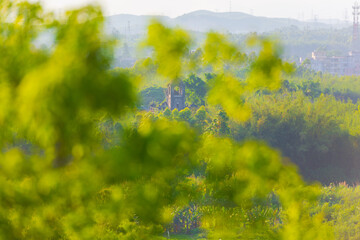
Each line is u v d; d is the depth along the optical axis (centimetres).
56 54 1568
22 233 1891
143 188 1945
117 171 1766
